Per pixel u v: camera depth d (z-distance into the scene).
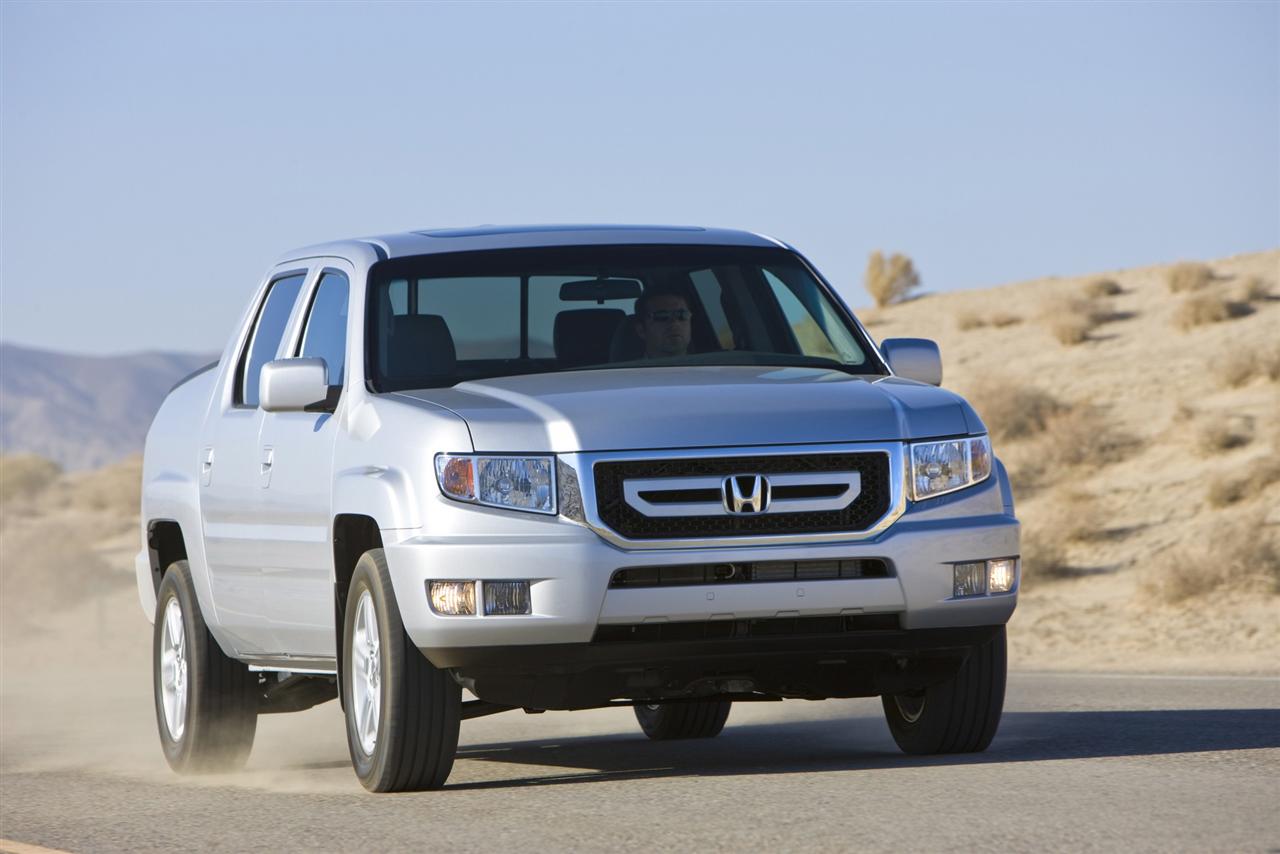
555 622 14.53
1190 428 69.44
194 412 20.38
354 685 16.03
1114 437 71.44
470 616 14.62
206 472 19.19
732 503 14.74
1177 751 16.62
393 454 15.41
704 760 18.09
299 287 19.00
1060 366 87.56
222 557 18.69
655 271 17.95
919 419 15.45
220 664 19.38
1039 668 35.31
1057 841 11.73
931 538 15.09
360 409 16.30
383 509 15.23
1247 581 47.19
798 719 23.58
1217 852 11.22
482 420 15.02
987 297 113.75
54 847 13.90
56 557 69.62
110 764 21.53
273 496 17.50
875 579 14.93
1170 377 80.06
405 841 12.98
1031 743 17.78
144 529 21.17
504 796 15.03
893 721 17.39
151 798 16.94
